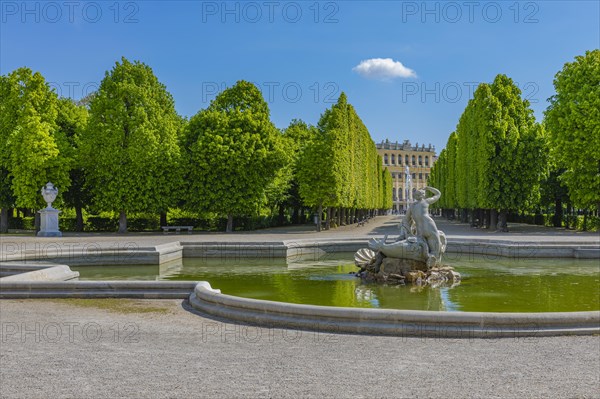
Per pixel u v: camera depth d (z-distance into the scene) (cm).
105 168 3891
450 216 7769
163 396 564
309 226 5316
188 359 704
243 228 4422
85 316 993
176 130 4472
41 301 1155
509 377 628
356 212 6512
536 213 5216
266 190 4512
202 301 1071
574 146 3666
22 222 4516
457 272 1697
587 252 2233
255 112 4322
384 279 1581
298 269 1950
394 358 710
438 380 617
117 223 4294
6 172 4003
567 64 3888
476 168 4394
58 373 642
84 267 2025
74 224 4291
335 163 4253
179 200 4125
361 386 596
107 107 3897
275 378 623
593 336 826
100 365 675
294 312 913
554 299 1293
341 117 4394
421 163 14900
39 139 3825
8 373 642
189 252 2370
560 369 660
